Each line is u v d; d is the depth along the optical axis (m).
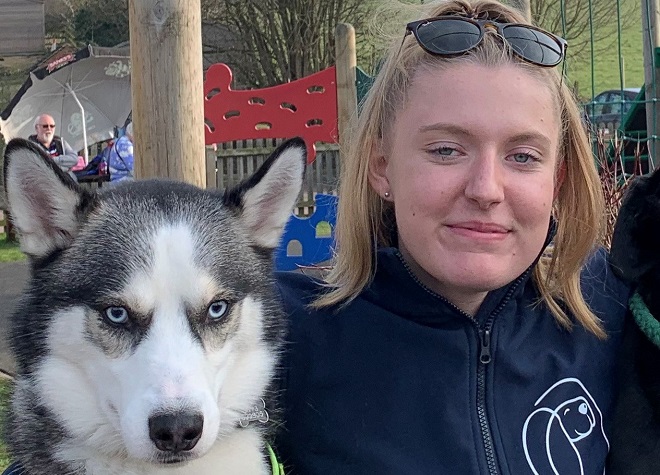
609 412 0.90
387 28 1.01
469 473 0.85
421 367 0.88
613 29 6.28
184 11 1.29
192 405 0.81
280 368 0.94
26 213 0.91
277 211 0.98
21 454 0.90
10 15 7.20
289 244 2.02
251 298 0.93
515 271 0.86
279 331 0.95
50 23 7.97
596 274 0.97
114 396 0.85
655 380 0.88
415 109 0.86
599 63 6.54
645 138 1.91
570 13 5.50
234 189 0.97
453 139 0.84
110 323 0.86
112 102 5.79
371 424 0.88
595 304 0.94
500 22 0.89
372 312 0.91
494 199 0.83
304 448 0.91
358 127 0.95
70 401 0.88
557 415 0.88
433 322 0.89
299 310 0.94
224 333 0.89
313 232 2.01
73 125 5.64
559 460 0.86
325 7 6.41
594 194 0.94
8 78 7.37
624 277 0.92
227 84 2.17
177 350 0.84
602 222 0.99
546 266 0.95
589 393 0.90
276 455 0.93
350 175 0.94
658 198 0.90
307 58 6.59
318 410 0.90
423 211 0.85
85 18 7.88
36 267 0.92
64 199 0.91
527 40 0.87
